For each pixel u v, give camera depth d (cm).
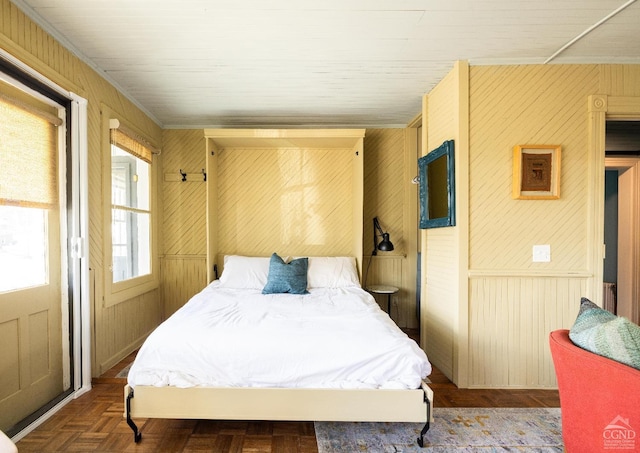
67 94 200
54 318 197
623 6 166
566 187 221
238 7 167
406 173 351
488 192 222
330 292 275
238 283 296
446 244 240
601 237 218
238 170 350
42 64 176
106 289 239
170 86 261
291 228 353
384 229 354
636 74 221
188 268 351
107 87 243
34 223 186
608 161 329
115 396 204
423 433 157
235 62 224
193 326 177
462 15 175
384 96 282
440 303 250
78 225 211
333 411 155
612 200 372
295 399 155
